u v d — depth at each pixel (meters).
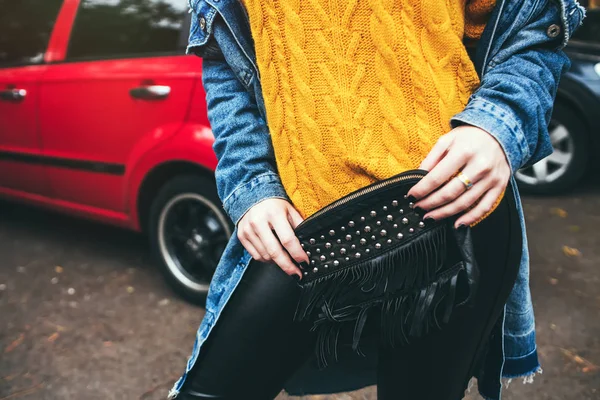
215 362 0.93
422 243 0.79
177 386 0.99
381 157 0.84
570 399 2.05
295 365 0.94
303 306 0.84
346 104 0.84
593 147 4.22
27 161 3.23
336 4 0.83
